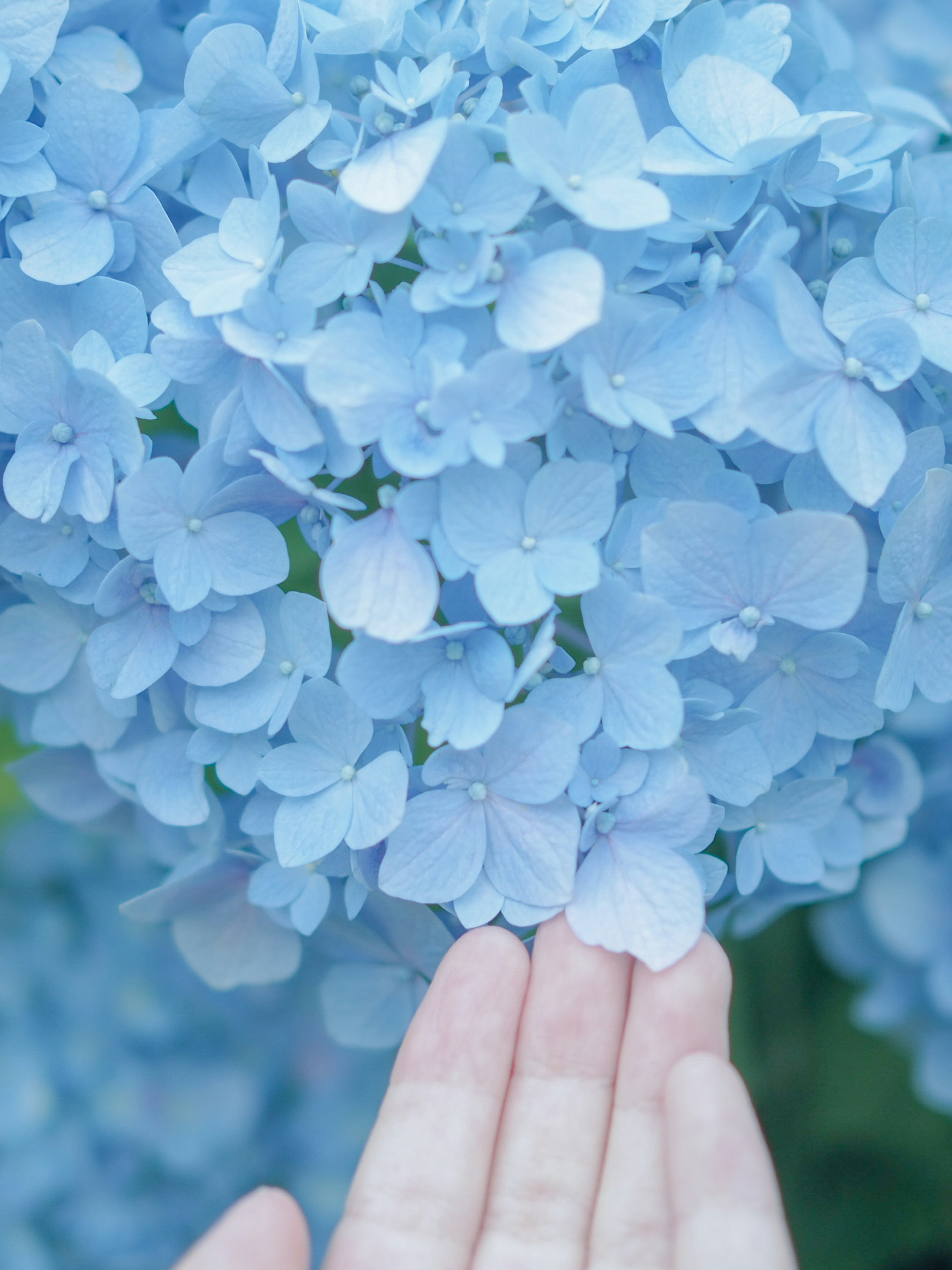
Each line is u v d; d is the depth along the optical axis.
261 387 0.35
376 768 0.35
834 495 0.36
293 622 0.36
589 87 0.36
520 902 0.36
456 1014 0.37
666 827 0.36
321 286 0.35
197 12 0.39
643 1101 0.36
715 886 0.36
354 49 0.36
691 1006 0.36
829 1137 0.48
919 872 0.46
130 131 0.37
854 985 0.48
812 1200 0.48
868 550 0.37
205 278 0.36
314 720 0.36
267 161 0.36
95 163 0.37
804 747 0.37
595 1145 0.37
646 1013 0.36
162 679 0.37
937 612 0.36
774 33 0.37
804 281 0.37
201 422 0.36
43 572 0.37
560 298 0.34
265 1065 0.48
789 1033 0.48
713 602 0.35
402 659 0.35
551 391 0.34
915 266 0.36
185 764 0.38
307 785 0.36
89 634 0.39
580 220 0.35
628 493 0.37
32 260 0.36
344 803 0.36
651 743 0.35
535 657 0.34
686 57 0.37
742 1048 0.46
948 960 0.45
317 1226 0.47
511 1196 0.37
